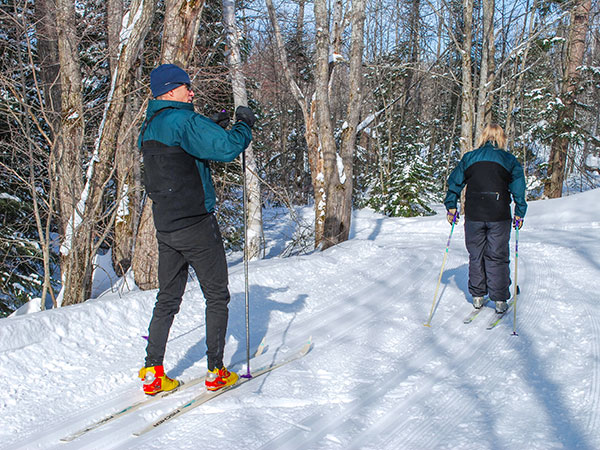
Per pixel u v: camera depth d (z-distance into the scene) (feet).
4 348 9.69
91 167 15.70
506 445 7.06
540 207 38.86
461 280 18.83
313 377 9.90
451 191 14.73
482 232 14.21
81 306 11.85
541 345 11.50
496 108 71.15
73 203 15.24
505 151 14.19
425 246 28.60
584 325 12.48
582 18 50.44
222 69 25.44
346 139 28.19
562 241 25.96
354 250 23.02
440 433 7.57
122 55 15.71
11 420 8.04
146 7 15.26
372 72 63.93
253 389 9.23
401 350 11.55
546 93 57.21
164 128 8.20
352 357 11.01
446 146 88.33
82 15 21.08
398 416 8.21
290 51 44.98
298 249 31.58
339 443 7.30
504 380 9.61
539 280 18.10
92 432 7.68
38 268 27.89
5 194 23.38
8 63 18.44
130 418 8.11
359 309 15.11
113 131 15.79
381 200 53.01
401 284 18.33
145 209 17.60
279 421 8.03
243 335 12.66
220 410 8.41
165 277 8.87
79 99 16.79
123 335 11.73
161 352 8.86
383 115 72.74
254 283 16.20
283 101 66.03
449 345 11.89
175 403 8.68
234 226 33.50
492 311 14.66
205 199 8.57
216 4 29.40
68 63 16.76
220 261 8.91
